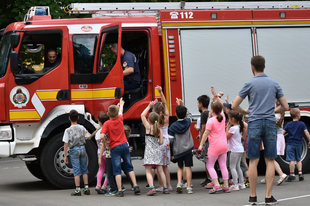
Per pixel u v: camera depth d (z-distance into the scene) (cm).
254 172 602
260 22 912
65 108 809
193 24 877
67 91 815
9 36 810
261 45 911
